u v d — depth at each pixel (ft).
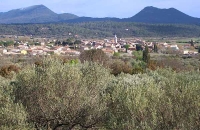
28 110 31.30
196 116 21.98
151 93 25.90
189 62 175.11
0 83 35.47
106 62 126.31
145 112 23.79
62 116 31.55
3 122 27.02
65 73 32.01
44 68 33.24
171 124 22.93
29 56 230.89
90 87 33.96
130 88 27.50
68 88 31.60
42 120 32.14
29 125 28.37
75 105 31.65
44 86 31.42
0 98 30.30
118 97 28.14
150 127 22.57
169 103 23.24
